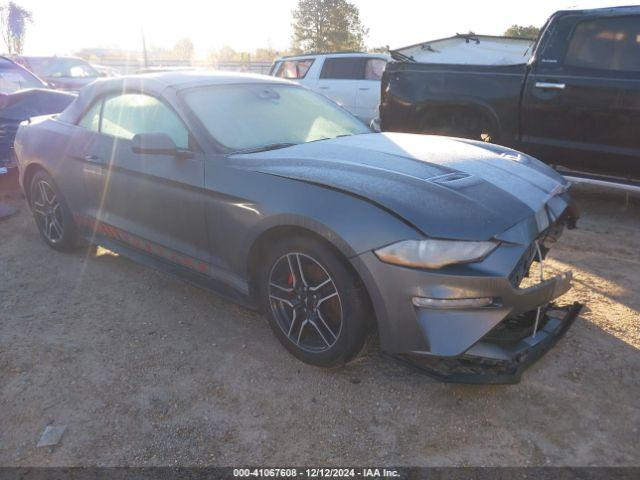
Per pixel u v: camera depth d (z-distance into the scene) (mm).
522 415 2607
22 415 2676
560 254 4590
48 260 4668
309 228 2670
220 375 2971
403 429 2535
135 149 3227
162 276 4293
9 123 6777
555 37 5449
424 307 2451
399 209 2498
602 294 3807
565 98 5355
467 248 2398
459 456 2361
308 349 2914
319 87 11375
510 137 5824
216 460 2371
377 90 10570
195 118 3381
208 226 3236
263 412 2670
